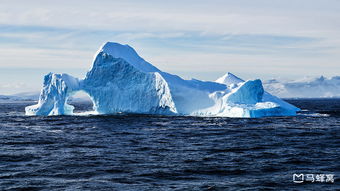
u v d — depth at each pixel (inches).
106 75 3489.2
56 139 2058.3
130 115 3366.1
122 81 3484.3
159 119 3095.5
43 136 2175.2
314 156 1581.0
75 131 2410.2
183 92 3390.7
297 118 3289.9
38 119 3179.1
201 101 3412.9
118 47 3636.8
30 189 1116.5
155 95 3400.6
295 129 2497.5
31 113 3614.7
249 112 3238.2
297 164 1437.0
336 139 2062.0
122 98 3462.1
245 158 1540.4
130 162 1456.7
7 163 1435.8
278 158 1540.4
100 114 3511.3
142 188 1127.0
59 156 1568.7
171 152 1669.5
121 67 3462.1
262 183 1187.3
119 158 1531.7
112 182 1186.6
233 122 2893.7
